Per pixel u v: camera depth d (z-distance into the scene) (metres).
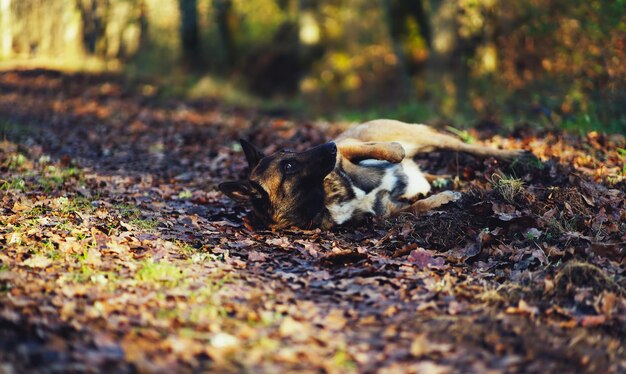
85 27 26.86
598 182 7.29
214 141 12.31
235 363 3.90
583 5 11.84
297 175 6.70
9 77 21.92
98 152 11.64
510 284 5.15
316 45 25.41
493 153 7.61
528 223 6.17
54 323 4.23
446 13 15.88
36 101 18.25
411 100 17.98
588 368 4.05
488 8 15.13
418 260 5.77
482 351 4.19
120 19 26.00
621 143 8.69
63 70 23.23
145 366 3.73
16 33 26.92
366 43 25.89
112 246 5.82
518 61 14.62
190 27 24.75
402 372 3.88
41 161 9.72
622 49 11.08
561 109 11.70
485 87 14.50
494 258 5.83
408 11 20.86
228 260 5.81
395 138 7.43
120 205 7.41
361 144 7.02
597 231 5.99
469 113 13.82
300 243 6.32
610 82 11.12
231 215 7.46
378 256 5.93
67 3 26.84
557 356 4.15
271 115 17.52
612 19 11.05
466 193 6.96
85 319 4.33
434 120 12.32
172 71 23.88
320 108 21.69
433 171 8.34
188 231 6.58
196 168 10.24
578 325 4.58
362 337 4.36
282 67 26.52
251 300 4.86
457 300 4.98
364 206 6.91
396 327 4.49
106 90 20.52
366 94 23.59
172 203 7.89
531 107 12.45
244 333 4.26
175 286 5.06
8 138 11.76
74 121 15.33
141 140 12.96
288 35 27.69
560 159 8.03
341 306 4.89
